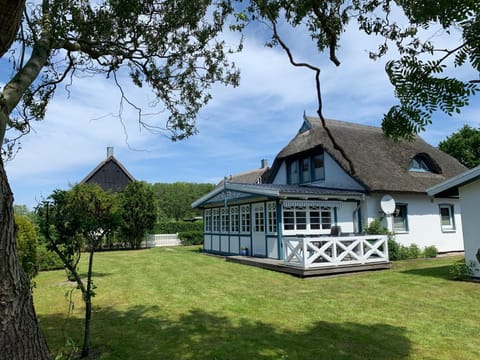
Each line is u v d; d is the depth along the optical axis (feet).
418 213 54.85
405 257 49.70
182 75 22.06
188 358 15.71
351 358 15.43
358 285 31.53
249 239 53.06
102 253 67.92
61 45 15.24
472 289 28.22
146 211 78.43
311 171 62.03
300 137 66.39
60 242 17.04
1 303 8.65
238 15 15.21
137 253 67.10
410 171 57.77
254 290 30.35
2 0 7.66
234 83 23.00
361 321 20.79
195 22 19.58
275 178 72.59
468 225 32.53
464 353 15.84
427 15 7.41
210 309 24.08
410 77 7.15
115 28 18.85
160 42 20.29
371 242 43.86
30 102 18.79
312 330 19.31
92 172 108.27
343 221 49.37
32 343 9.32
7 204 8.92
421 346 16.72
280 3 14.48
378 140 62.18
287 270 38.75
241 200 53.67
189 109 23.17
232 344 17.37
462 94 6.62
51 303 26.48
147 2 19.21
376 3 13.12
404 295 27.07
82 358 15.99
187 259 54.85
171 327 20.21
